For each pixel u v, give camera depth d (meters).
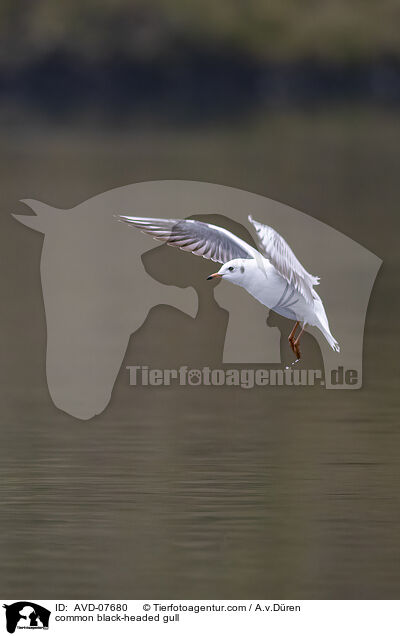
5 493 10.65
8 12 55.41
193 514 10.07
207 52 55.78
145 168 35.78
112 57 55.00
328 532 9.57
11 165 36.56
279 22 57.16
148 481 10.98
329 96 56.53
